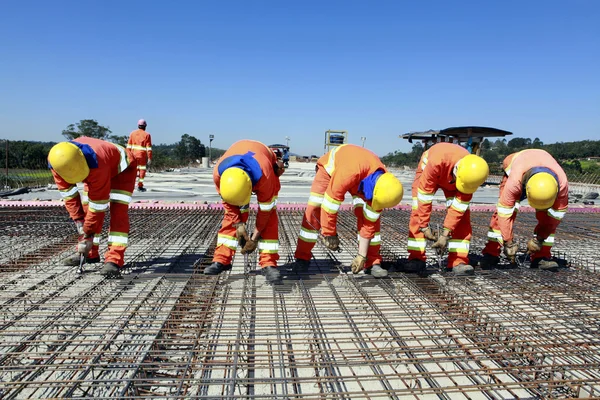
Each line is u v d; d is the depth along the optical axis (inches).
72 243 214.8
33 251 201.3
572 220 343.0
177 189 489.7
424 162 185.3
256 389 100.3
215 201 378.3
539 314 141.7
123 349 110.7
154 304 137.7
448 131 562.9
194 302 140.8
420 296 152.8
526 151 181.6
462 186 161.0
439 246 173.5
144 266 184.4
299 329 123.1
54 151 136.5
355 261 161.3
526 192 167.6
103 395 96.4
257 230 160.7
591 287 166.4
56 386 93.1
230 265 174.7
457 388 92.0
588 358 112.0
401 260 188.7
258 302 146.3
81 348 114.6
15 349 111.4
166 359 109.7
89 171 145.7
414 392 97.2
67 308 129.3
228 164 150.9
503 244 184.7
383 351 108.5
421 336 123.3
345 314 134.7
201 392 98.7
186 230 257.1
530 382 93.7
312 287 163.6
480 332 123.5
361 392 88.9
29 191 438.0
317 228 177.5
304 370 109.5
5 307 133.0
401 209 372.2
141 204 337.1
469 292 160.1
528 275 181.6
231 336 121.3
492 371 104.0
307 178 756.6
